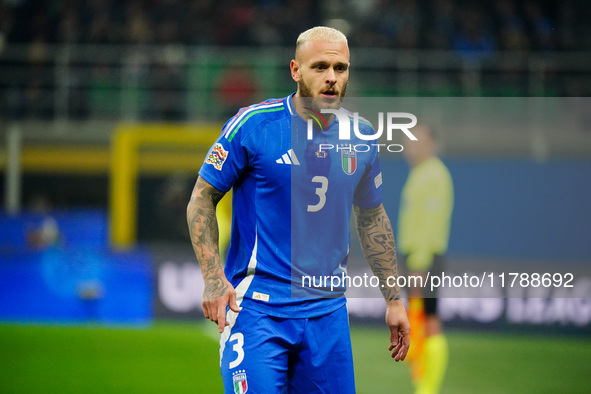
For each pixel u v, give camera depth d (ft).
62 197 163.63
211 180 35.35
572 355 100.07
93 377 86.79
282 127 35.78
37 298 125.80
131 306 124.57
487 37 179.01
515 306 107.65
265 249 35.91
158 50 171.12
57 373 88.58
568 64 158.51
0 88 156.87
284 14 180.45
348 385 36.60
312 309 35.86
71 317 124.88
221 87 156.25
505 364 94.27
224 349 35.76
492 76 158.20
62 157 155.53
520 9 181.68
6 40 171.53
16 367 91.56
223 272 34.94
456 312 109.70
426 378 70.08
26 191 161.68
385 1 182.70
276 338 35.04
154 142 148.15
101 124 155.53
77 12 175.73
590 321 104.32
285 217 35.81
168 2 178.40
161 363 93.97
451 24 179.22
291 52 176.14
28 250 126.31
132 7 177.47
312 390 36.11
